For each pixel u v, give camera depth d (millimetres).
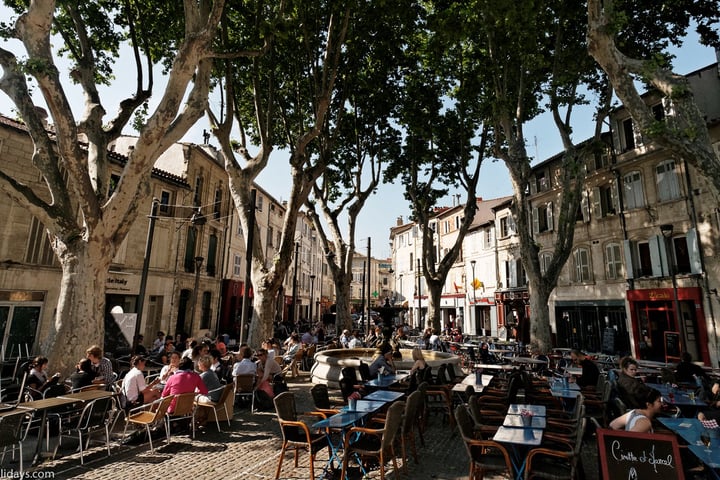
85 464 5699
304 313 47406
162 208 20219
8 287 13531
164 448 6488
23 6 10109
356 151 19828
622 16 9180
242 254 29266
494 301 30031
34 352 14117
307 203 19078
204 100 9641
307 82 15375
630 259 18844
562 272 23016
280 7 10859
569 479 4188
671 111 15508
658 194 17891
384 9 12469
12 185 8148
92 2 11352
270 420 8391
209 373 8180
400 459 6125
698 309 15656
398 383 8711
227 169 13508
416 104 17328
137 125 13242
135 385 7348
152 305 19688
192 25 8984
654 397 4617
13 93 8219
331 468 5371
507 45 13312
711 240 15523
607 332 19203
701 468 4656
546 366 12484
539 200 25266
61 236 8359
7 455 5977
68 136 8039
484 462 4688
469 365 15102
